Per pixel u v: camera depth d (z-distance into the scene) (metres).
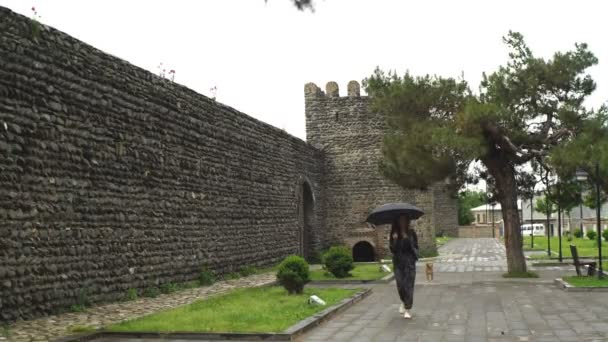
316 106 33.72
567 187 21.56
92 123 13.07
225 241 20.02
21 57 11.04
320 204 32.59
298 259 14.40
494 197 22.53
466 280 18.66
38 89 11.44
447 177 20.69
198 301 12.85
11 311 10.43
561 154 17.31
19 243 10.73
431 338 8.86
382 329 9.73
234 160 21.14
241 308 11.53
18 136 10.86
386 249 32.72
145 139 15.25
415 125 19.55
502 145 19.52
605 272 19.17
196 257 17.80
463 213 100.00
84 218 12.64
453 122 19.33
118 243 13.84
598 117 17.84
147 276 15.02
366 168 32.94
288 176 27.33
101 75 13.49
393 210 10.98
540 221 83.88
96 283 12.95
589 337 8.74
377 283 17.83
